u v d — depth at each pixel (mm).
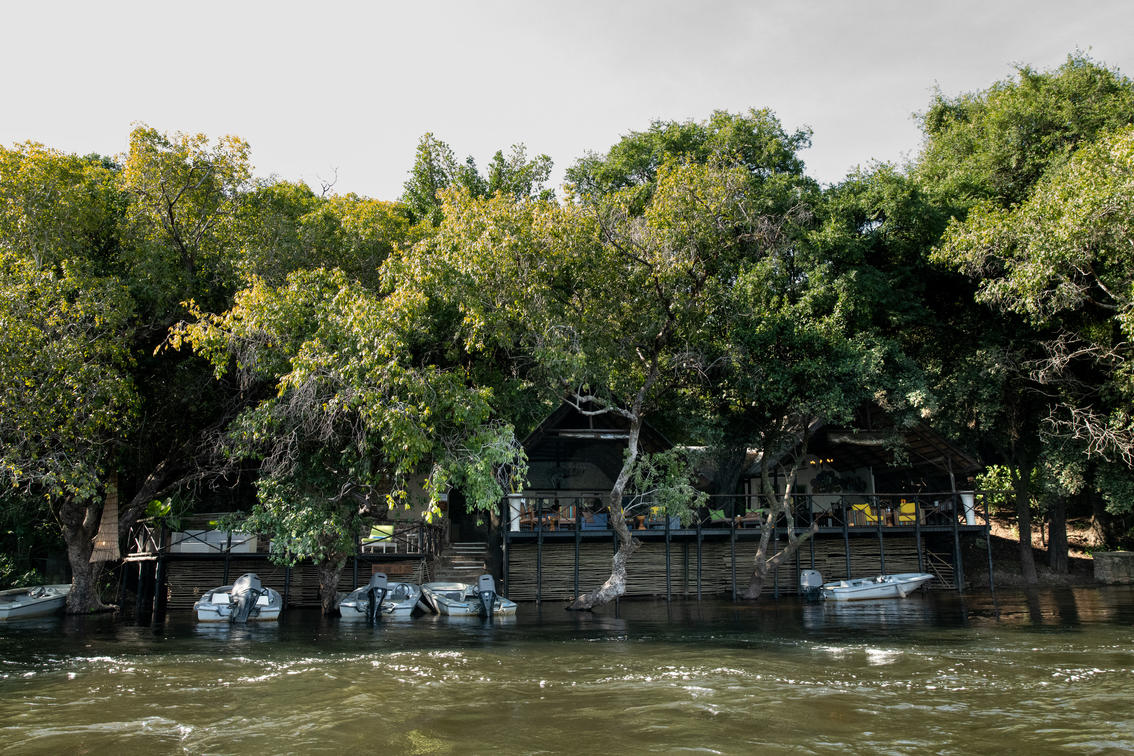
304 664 11289
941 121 35719
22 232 17594
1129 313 19047
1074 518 36844
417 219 33250
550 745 6848
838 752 6613
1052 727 7402
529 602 23250
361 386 14828
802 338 22875
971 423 27422
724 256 21156
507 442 16531
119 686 9648
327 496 17250
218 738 7148
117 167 27031
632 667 10875
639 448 24125
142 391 19781
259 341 16156
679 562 24875
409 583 21750
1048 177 26016
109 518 19859
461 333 17812
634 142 33750
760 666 10883
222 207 20234
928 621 16891
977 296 22172
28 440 15766
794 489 28484
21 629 16344
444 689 9320
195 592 21609
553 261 18641
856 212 28422
